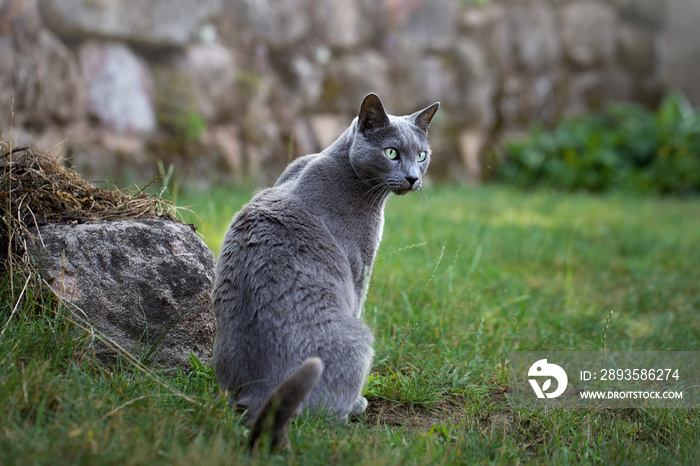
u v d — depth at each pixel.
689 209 9.42
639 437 2.87
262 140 8.12
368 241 3.02
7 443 2.02
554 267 6.00
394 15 9.60
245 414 2.50
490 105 10.88
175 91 7.41
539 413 2.98
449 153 10.18
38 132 6.14
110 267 2.89
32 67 6.02
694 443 2.68
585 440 2.73
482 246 5.95
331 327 2.62
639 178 10.77
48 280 2.81
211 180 7.43
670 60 13.46
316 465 2.23
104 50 6.92
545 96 11.58
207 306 3.07
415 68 9.80
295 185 2.95
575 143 11.05
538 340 3.99
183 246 3.08
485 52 10.67
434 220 6.93
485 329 4.11
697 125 11.35
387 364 3.48
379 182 3.03
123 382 2.55
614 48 12.61
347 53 9.31
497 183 10.64
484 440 2.62
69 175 3.28
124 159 6.75
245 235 2.74
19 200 2.97
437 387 3.26
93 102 6.80
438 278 4.65
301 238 2.74
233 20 8.04
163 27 7.23
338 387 2.58
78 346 2.68
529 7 11.40
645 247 6.85
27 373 2.29
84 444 2.04
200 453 2.09
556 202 9.17
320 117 8.87
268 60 8.56
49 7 6.41
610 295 5.19
